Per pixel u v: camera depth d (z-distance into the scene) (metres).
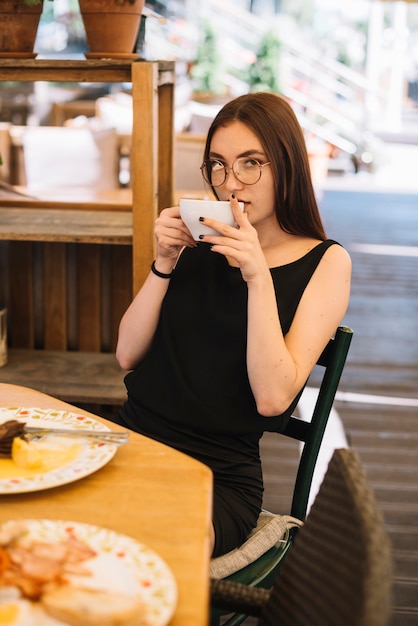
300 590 1.03
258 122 1.62
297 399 1.66
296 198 1.67
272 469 3.18
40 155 4.06
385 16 16.91
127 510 1.12
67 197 3.14
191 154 4.45
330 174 12.51
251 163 1.63
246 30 10.69
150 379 1.69
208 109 7.90
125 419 1.73
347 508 0.97
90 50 2.33
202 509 1.13
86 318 2.84
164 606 0.87
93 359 2.77
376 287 6.21
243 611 1.16
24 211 2.88
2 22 2.29
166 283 1.71
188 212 1.47
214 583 1.16
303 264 1.66
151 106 2.23
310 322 1.61
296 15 17.08
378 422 3.67
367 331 5.12
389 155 13.44
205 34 10.09
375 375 4.32
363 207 9.72
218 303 1.65
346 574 0.89
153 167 2.29
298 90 11.48
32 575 0.89
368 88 12.48
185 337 1.66
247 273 1.49
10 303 2.86
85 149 4.07
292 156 1.64
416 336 5.08
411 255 7.32
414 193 11.11
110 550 0.97
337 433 3.52
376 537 0.88
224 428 1.61
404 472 3.17
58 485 1.17
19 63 2.24
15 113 6.93
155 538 1.04
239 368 1.61
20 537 0.96
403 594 2.33
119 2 2.25
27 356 2.78
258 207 1.66
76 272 2.82
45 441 1.30
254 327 1.51
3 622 0.81
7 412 1.43
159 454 1.31
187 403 1.63
